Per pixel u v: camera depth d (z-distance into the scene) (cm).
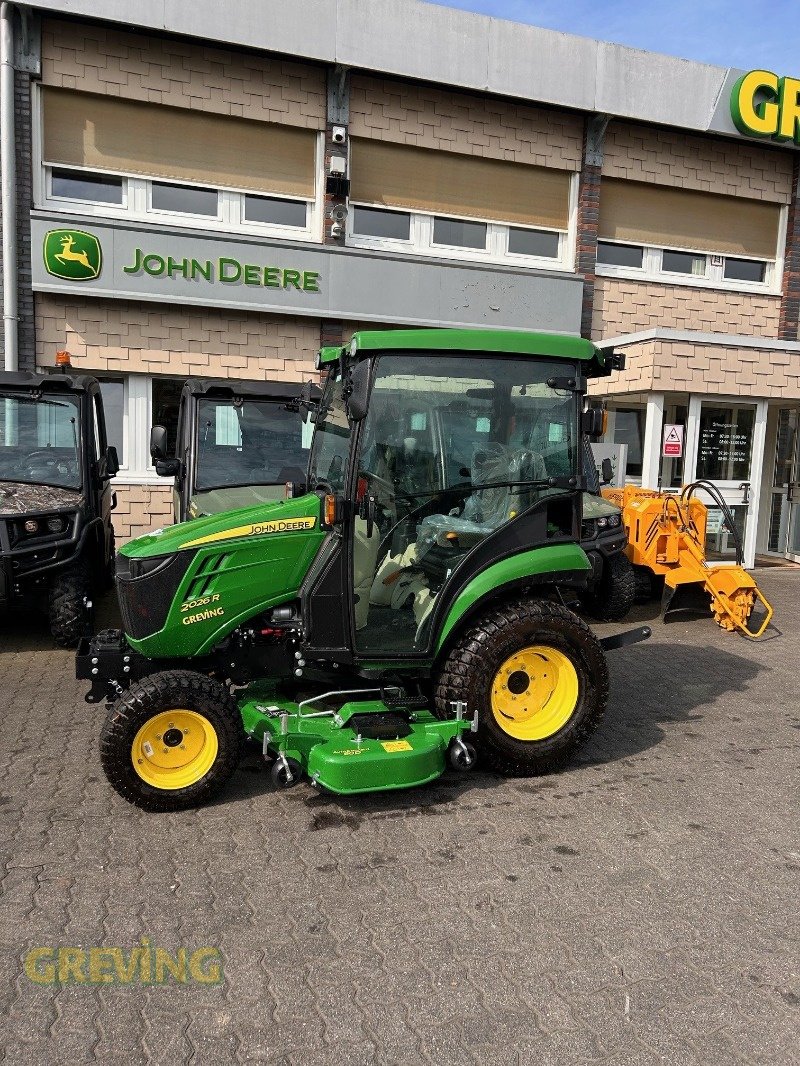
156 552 404
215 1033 251
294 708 429
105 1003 264
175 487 806
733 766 464
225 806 405
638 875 345
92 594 721
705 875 346
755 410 1054
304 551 421
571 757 449
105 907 318
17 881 336
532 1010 262
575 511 454
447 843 371
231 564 408
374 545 421
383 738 409
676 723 534
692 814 403
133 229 959
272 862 353
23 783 429
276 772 392
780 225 1280
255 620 429
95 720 524
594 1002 265
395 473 420
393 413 417
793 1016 260
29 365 962
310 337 1059
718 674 648
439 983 274
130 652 418
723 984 275
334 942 297
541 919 312
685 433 1027
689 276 1253
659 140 1192
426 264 1072
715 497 806
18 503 645
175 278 981
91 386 722
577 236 1168
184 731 398
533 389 437
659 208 1222
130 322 990
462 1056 242
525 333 430
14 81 927
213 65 991
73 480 695
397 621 428
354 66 1017
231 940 298
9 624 774
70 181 978
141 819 390
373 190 1086
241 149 1027
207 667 421
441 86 1073
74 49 944
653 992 271
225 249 993
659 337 983
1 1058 241
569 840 375
